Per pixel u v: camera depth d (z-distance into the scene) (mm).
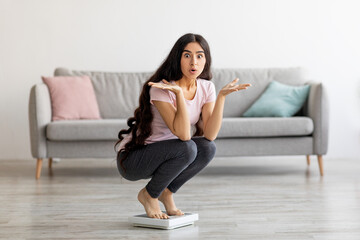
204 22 5469
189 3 5465
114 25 5473
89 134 4281
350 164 5066
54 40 5465
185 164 2479
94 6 5461
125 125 4301
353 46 5465
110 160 5449
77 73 5066
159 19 5469
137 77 5102
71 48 5473
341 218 2801
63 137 4277
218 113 2533
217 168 4891
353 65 5465
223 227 2613
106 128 4285
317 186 3834
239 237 2416
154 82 2506
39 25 5457
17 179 4262
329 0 5453
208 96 2578
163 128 2527
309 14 5469
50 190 3740
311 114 4430
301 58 5480
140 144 2490
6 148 5504
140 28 5473
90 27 5469
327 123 4359
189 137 2459
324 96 4367
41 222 2752
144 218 2609
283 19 5469
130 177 2604
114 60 5488
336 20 5461
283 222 2715
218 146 4344
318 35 5469
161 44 5488
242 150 4355
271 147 4359
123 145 2578
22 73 5473
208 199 3367
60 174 4531
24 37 5453
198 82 2566
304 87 4719
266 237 2416
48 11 5453
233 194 3539
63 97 4699
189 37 2490
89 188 3814
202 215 2896
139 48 5488
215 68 5137
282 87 4863
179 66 2498
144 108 2498
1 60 5457
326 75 5477
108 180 4191
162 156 2469
